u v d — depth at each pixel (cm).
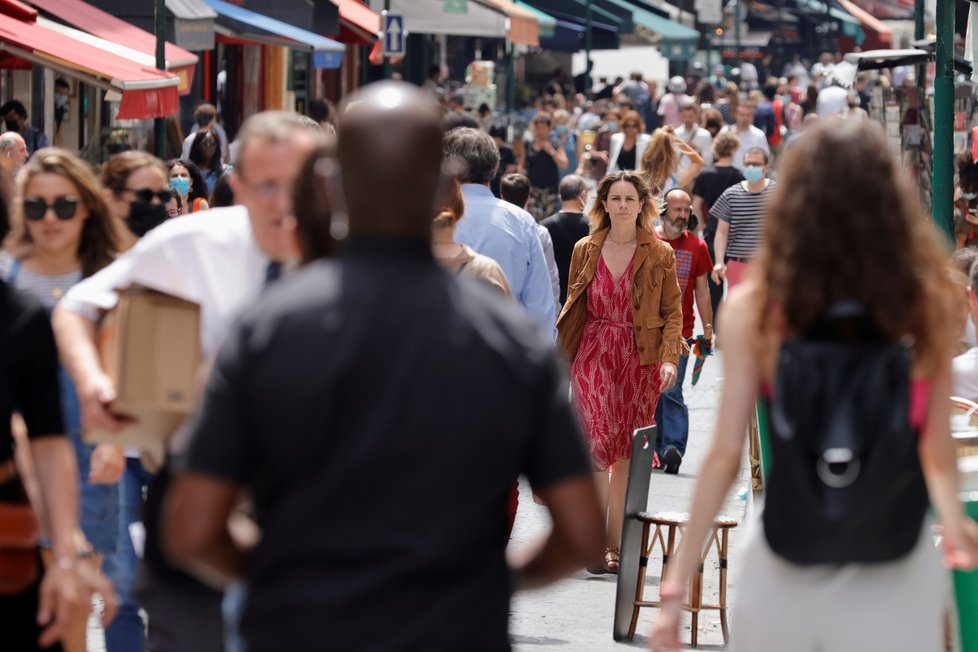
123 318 1041
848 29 16275
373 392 760
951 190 2644
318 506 759
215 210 1107
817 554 947
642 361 2236
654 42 11906
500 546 788
